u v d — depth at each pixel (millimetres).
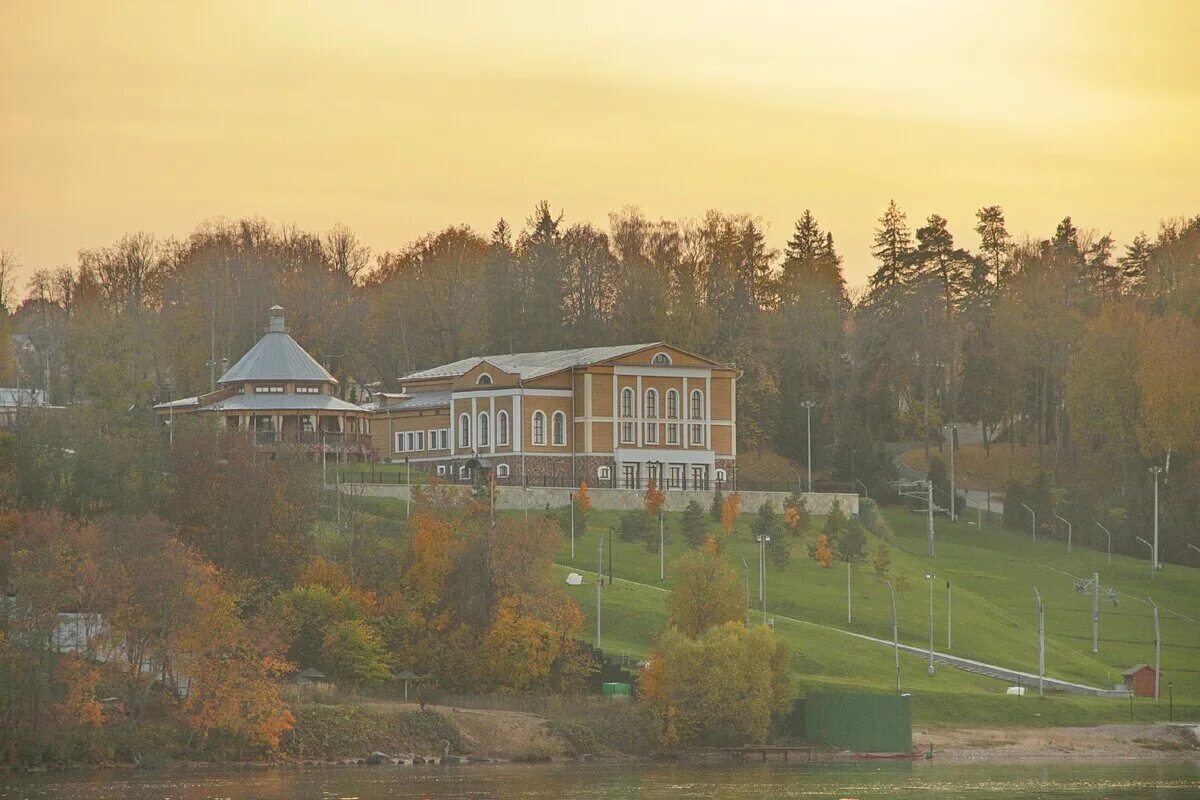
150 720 171125
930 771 181000
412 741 178375
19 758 162875
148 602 171375
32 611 166375
